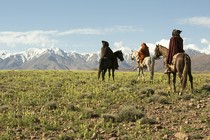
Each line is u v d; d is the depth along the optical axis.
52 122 15.34
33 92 24.72
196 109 17.95
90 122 15.52
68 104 19.31
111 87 25.64
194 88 24.17
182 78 20.94
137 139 12.60
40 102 20.84
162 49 24.34
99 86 27.36
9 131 13.97
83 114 17.05
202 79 32.12
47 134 13.77
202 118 15.44
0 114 16.94
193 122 15.06
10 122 15.39
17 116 16.80
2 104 20.59
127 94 22.50
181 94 21.22
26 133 13.96
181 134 12.77
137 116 15.89
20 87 28.31
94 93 23.58
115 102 20.61
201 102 19.56
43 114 17.22
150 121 15.11
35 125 15.09
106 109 18.62
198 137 12.52
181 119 15.80
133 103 20.11
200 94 21.80
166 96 21.62
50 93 24.05
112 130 13.95
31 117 15.94
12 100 22.02
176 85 26.45
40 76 41.00
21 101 21.12
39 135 13.73
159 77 34.88
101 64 31.34
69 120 16.19
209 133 13.19
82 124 15.04
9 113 16.84
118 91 24.22
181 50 21.75
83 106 19.41
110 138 12.89
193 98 20.88
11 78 37.06
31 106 19.78
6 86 28.58
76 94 23.55
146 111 18.00
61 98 22.38
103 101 20.73
